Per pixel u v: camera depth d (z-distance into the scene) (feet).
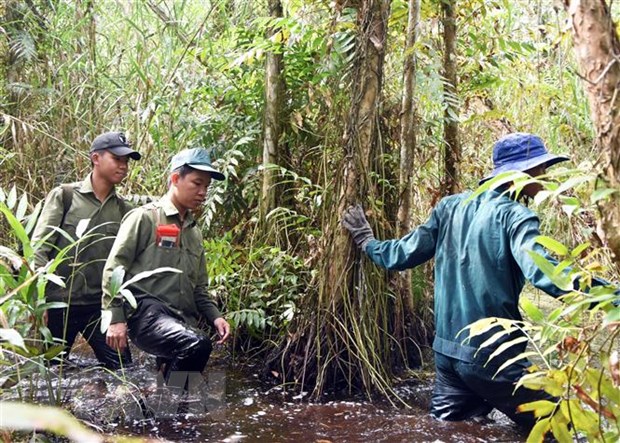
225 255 15.93
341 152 13.21
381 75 13.07
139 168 18.21
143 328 12.43
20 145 20.71
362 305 13.03
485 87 17.25
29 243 10.52
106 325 10.97
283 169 15.34
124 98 21.65
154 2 22.40
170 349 12.17
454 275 11.29
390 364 13.69
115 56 22.59
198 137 17.53
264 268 14.92
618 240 5.52
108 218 14.05
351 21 13.28
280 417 11.78
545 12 16.93
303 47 15.66
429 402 12.60
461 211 11.32
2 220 19.47
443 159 16.58
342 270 12.97
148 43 22.22
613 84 5.29
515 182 6.70
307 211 16.03
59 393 10.81
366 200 13.05
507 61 19.11
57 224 13.62
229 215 17.16
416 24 13.94
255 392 13.19
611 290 6.18
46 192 20.39
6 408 2.19
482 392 10.94
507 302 10.75
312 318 13.29
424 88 14.20
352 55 13.00
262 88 16.93
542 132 18.83
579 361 6.41
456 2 16.20
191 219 13.25
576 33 5.42
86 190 13.94
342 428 11.26
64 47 21.98
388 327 14.15
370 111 12.96
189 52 18.52
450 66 15.65
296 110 16.05
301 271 14.71
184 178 12.85
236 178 17.11
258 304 14.98
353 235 12.80
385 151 14.51
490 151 20.24
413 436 10.82
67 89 21.61
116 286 11.27
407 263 12.00
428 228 11.82
